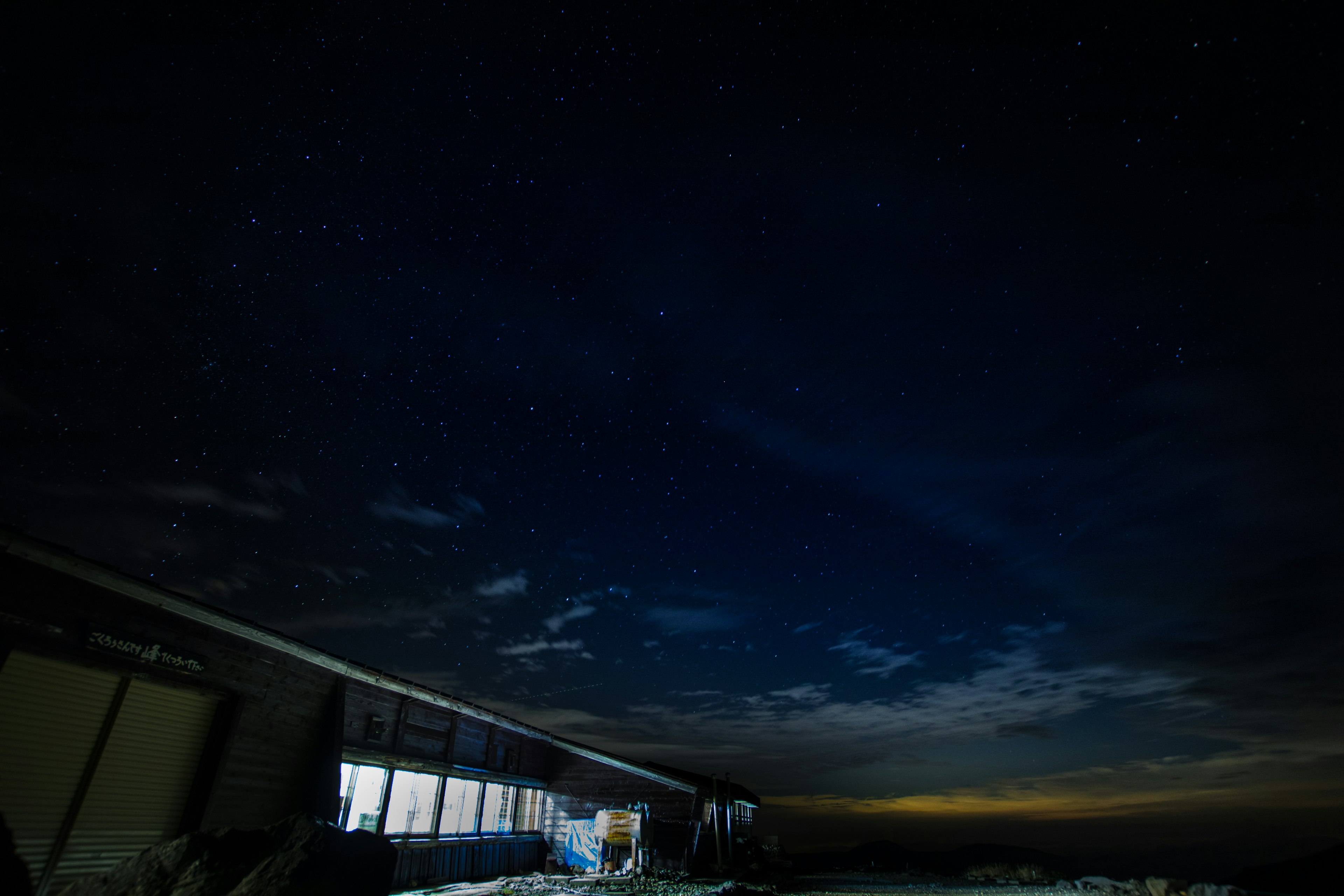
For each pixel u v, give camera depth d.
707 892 13.80
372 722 12.15
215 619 8.55
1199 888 17.61
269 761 9.49
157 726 7.98
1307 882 38.75
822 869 37.19
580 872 17.88
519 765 18.20
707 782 24.83
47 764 6.74
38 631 6.67
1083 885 21.92
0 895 3.16
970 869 32.72
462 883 14.05
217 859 5.18
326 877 5.25
